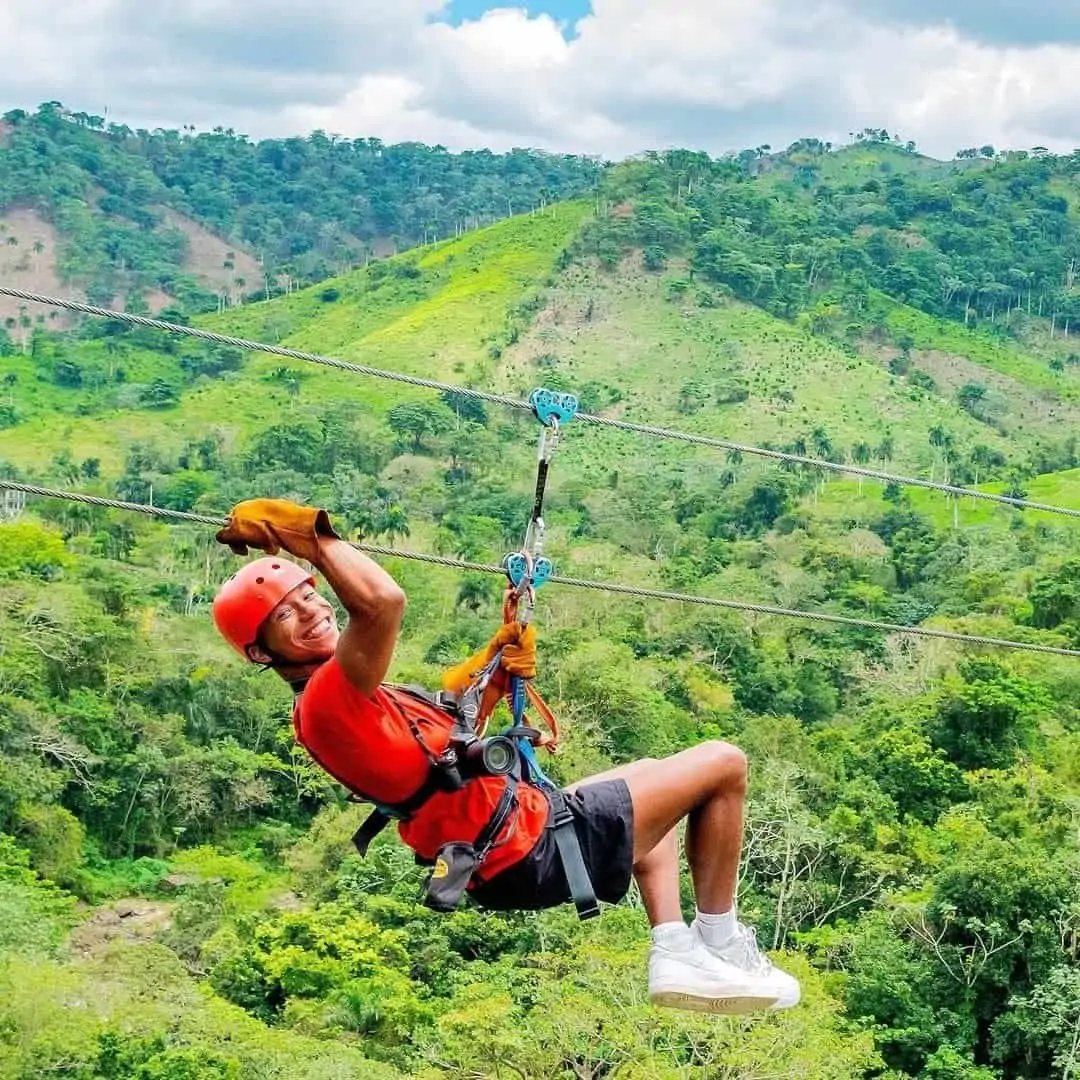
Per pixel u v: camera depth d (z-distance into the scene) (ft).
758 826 126.00
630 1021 80.59
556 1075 84.07
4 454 494.59
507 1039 84.33
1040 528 356.79
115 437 526.98
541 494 16.65
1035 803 143.84
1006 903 105.09
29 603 191.11
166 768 178.81
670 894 16.15
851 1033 99.30
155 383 587.68
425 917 124.77
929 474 489.26
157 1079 92.38
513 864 14.97
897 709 181.16
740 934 16.07
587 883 14.83
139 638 199.82
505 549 336.08
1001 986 105.60
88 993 102.47
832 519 366.02
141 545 307.78
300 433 457.68
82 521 321.52
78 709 179.32
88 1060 94.63
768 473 390.21
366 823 15.52
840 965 115.44
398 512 337.31
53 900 147.43
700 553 337.72
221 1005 105.40
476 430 472.44
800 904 124.26
